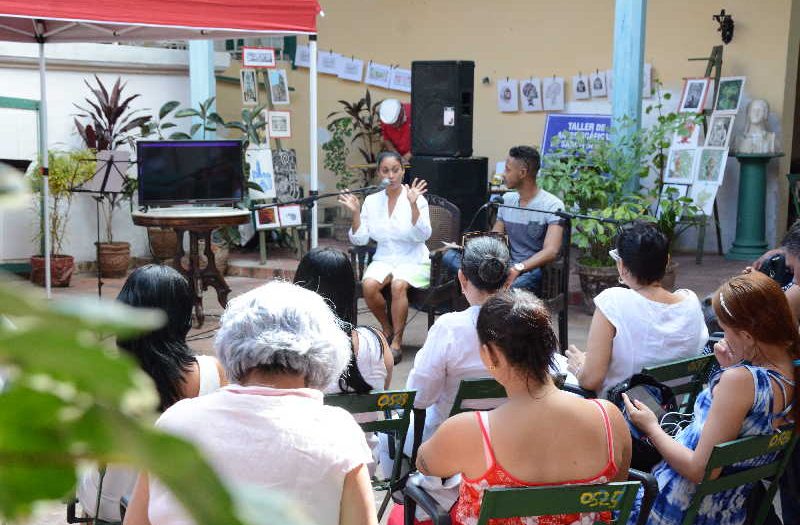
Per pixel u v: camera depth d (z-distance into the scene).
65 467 0.22
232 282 8.56
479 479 2.04
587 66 10.20
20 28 6.19
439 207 6.36
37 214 8.07
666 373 2.98
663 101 9.80
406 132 10.39
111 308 0.22
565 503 1.99
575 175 7.18
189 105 9.05
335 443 1.72
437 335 3.05
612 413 2.08
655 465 2.65
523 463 2.01
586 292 7.18
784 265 3.82
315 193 6.34
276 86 9.15
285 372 1.84
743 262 9.41
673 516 2.51
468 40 10.67
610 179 7.20
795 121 11.05
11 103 8.01
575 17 10.20
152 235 8.65
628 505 2.03
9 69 8.05
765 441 2.42
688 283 8.43
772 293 2.43
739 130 9.59
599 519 2.06
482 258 3.62
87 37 6.30
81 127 8.21
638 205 6.85
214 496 0.22
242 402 1.72
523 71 10.50
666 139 9.46
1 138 8.02
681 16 9.67
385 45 10.86
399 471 3.01
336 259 3.46
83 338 0.21
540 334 2.02
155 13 5.31
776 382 2.39
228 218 6.57
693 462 2.42
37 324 0.21
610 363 3.12
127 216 8.76
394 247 5.91
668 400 2.95
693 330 3.12
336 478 1.70
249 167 8.52
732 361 2.55
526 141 10.59
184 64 8.90
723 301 2.47
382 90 10.89
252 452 1.67
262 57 7.77
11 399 0.21
